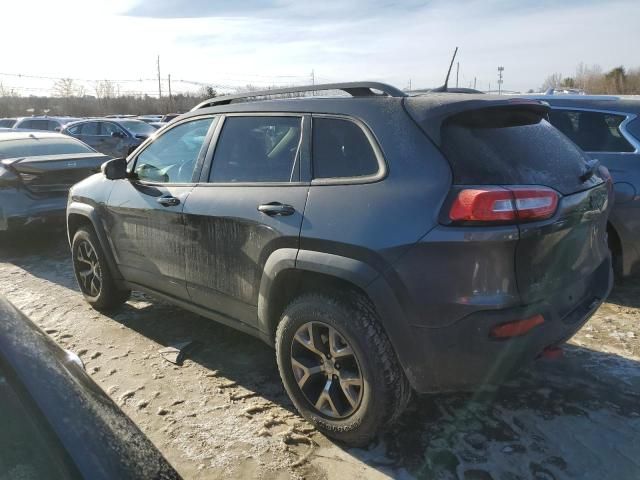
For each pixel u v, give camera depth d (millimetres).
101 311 4727
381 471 2621
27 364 1446
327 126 2920
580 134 4781
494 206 2312
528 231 2346
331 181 2797
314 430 2971
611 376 3396
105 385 3486
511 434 2859
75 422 1352
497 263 2338
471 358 2412
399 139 2623
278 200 2951
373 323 2600
